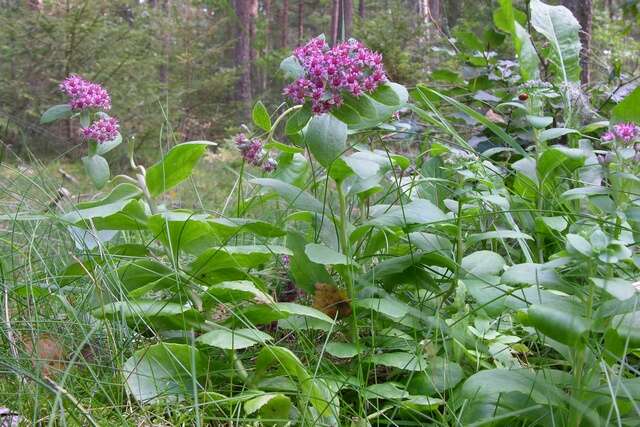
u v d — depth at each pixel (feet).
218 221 2.12
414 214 2.09
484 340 1.96
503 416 1.52
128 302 1.93
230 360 1.92
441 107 4.10
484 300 1.98
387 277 2.18
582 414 1.51
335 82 1.94
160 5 15.49
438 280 2.23
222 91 11.02
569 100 2.95
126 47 8.27
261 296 1.89
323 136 1.99
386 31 7.70
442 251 2.23
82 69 7.79
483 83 3.92
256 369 1.83
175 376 1.85
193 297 2.07
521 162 2.56
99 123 2.23
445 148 2.49
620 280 1.44
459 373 1.80
